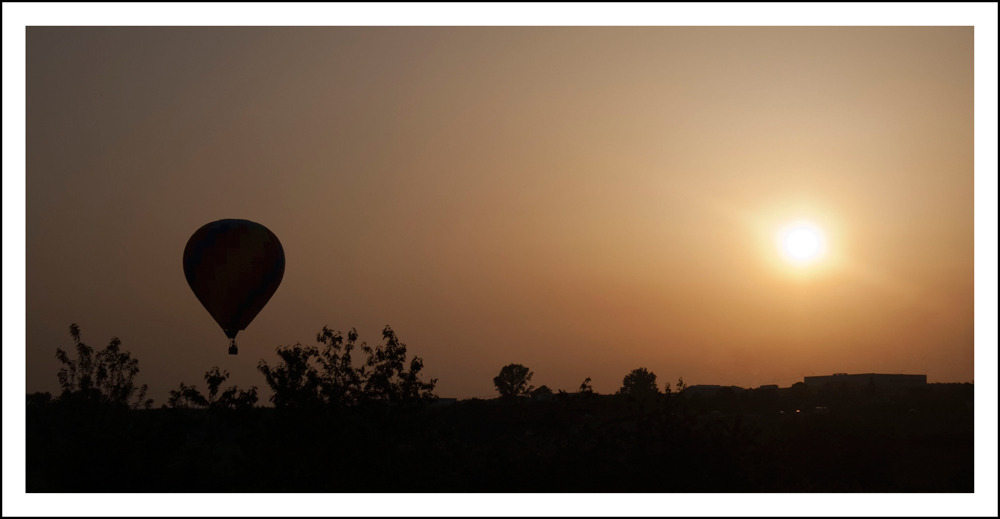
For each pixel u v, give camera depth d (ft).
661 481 90.43
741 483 91.25
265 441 87.71
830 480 109.19
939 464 123.75
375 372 96.27
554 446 98.73
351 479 85.87
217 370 89.45
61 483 83.25
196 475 87.66
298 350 94.02
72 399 97.76
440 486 88.17
